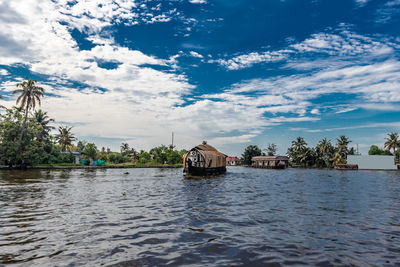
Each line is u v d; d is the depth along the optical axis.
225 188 18.72
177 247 5.88
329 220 8.59
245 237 6.67
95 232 7.06
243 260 5.13
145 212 9.80
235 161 122.31
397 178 32.03
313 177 33.31
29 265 4.84
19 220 8.45
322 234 6.96
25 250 5.66
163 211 10.02
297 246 5.98
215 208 10.68
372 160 68.06
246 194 15.30
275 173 44.72
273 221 8.43
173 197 13.90
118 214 9.43
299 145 89.38
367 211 10.13
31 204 11.52
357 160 69.19
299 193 15.91
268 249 5.77
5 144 47.91
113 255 5.37
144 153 79.25
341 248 5.86
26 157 48.47
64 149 79.06
